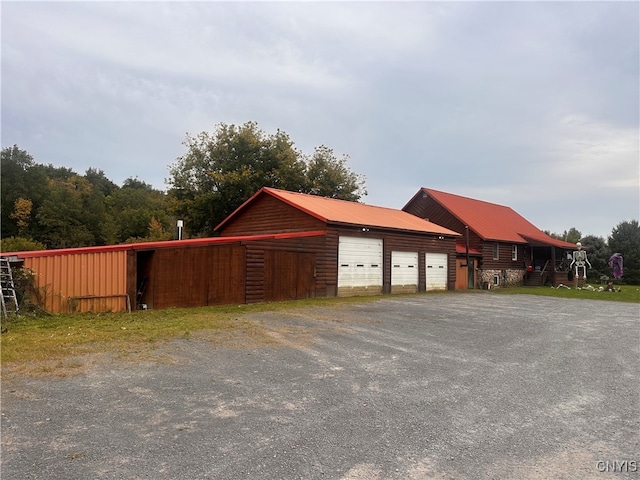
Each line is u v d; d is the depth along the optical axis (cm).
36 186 6769
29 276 1191
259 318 1155
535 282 3509
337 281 1894
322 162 3916
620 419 469
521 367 690
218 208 3381
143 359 696
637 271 4312
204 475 338
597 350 834
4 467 348
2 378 586
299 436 413
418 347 830
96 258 1279
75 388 547
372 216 2305
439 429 435
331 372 641
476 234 3097
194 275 1447
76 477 334
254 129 3600
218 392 540
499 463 365
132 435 411
